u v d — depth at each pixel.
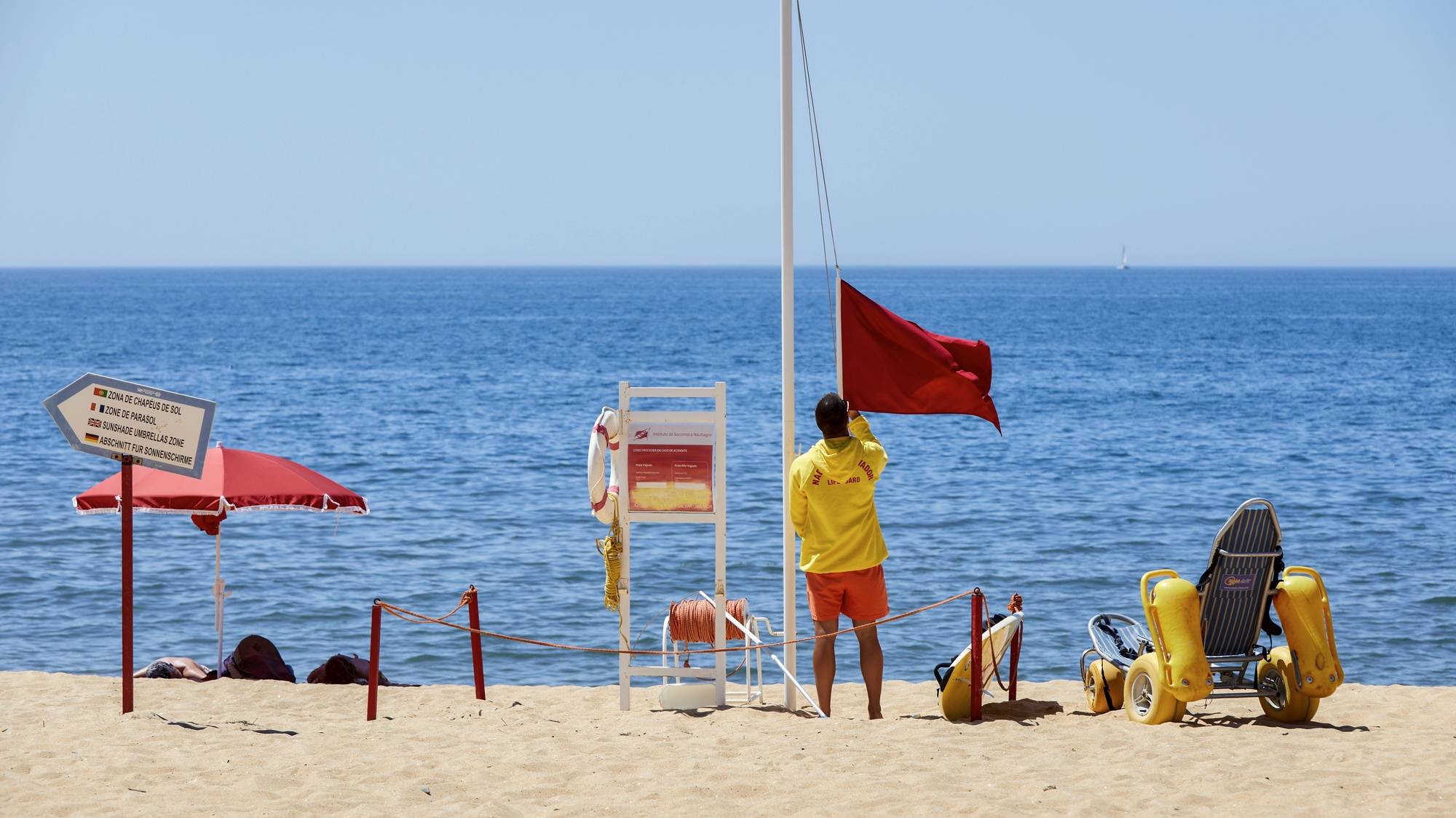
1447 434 36.91
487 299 194.38
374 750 8.10
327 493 10.96
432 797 6.95
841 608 9.46
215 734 8.59
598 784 7.25
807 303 174.50
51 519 22.50
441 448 33.56
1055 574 18.42
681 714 9.73
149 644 14.99
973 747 7.98
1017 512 23.64
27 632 15.45
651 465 9.91
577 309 156.50
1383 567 18.62
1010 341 91.44
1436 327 107.25
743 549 20.33
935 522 22.67
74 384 8.66
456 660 14.47
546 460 31.38
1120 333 101.06
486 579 18.39
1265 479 27.94
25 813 6.58
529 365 66.62
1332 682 8.27
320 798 6.87
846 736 8.41
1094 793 6.86
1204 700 9.26
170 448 8.89
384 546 20.55
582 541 21.09
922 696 10.73
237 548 20.17
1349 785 6.86
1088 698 9.42
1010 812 6.55
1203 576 8.53
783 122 9.79
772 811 6.66
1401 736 8.06
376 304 169.12
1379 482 27.38
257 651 11.70
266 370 61.56
